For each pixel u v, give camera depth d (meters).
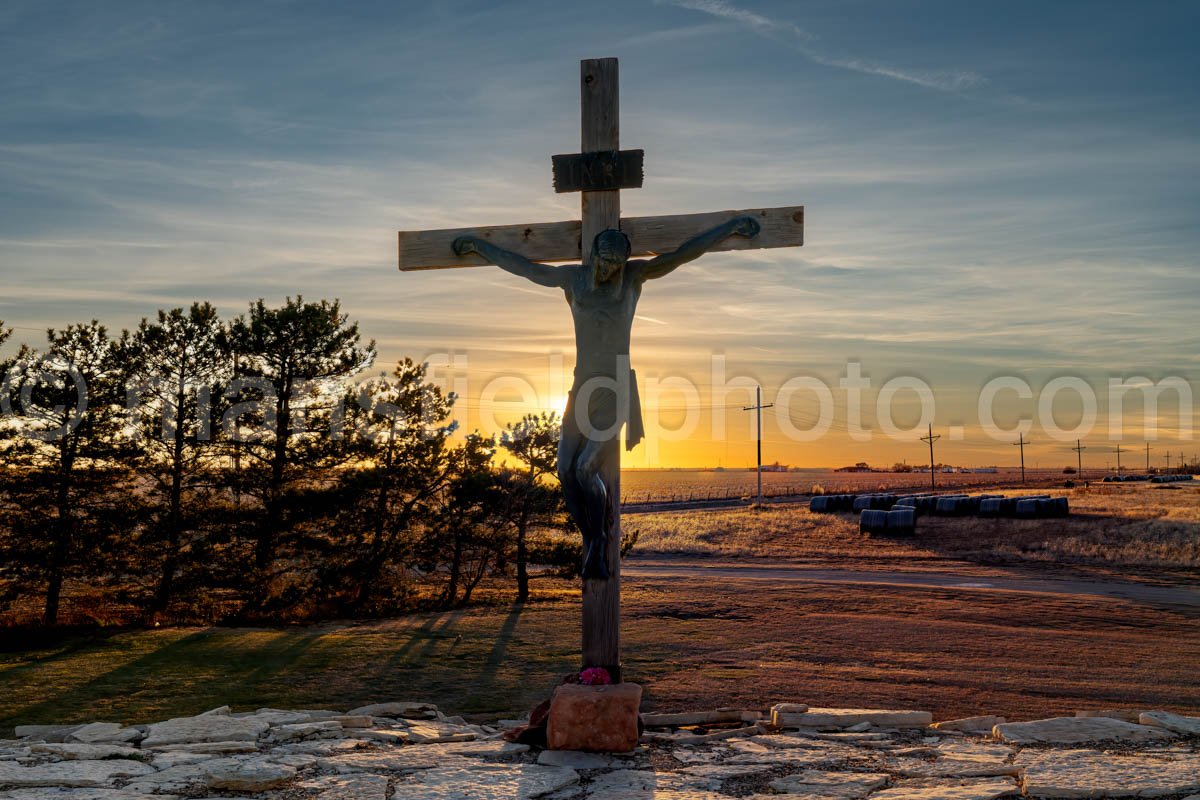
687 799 5.64
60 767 6.46
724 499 90.50
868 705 10.50
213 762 6.60
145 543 23.27
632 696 6.98
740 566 33.62
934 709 10.25
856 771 6.25
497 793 5.80
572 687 7.18
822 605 20.58
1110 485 105.12
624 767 6.49
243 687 12.02
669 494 110.81
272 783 5.95
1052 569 31.59
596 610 7.65
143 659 14.25
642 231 7.89
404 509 24.94
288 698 11.38
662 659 13.84
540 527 26.08
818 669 13.00
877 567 32.88
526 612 21.09
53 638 18.78
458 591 26.80
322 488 24.50
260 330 24.17
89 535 22.80
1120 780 5.68
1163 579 28.03
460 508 24.59
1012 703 10.62
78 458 23.30
